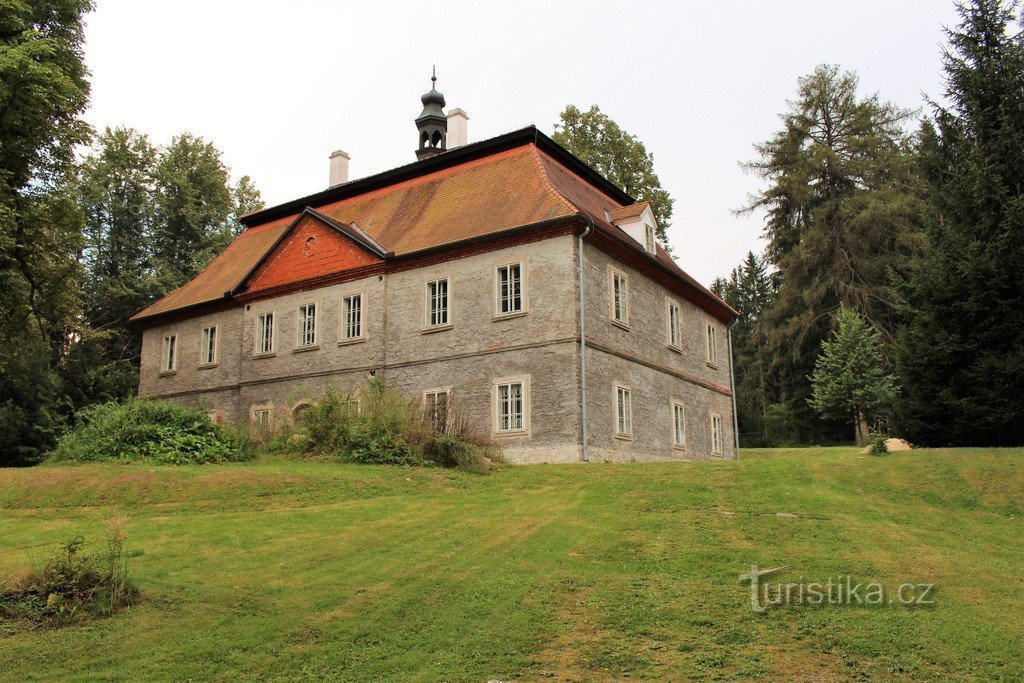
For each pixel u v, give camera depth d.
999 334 19.48
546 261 24.58
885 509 14.41
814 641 8.57
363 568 11.49
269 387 30.64
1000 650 8.14
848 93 51.47
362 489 17.53
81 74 24.89
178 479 17.58
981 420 19.09
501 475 19.70
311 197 34.41
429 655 8.58
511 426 24.34
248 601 10.20
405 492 17.64
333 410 22.62
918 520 13.72
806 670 7.89
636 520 13.91
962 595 9.78
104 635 9.06
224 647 8.84
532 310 24.56
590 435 23.50
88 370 38.59
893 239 47.97
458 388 25.58
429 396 26.12
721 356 34.62
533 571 11.08
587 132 46.34
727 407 34.28
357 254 28.80
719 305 34.00
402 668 8.29
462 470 20.14
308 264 30.31
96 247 44.16
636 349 27.00
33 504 16.50
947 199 21.55
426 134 36.69
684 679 7.80
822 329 49.22
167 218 46.03
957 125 22.34
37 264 23.08
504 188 27.39
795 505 14.53
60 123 23.48
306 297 30.25
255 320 31.77
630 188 45.69
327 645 8.90
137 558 12.11
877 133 49.94
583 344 23.67
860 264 47.53
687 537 12.67
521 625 9.22
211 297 33.81
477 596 10.19
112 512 15.68
